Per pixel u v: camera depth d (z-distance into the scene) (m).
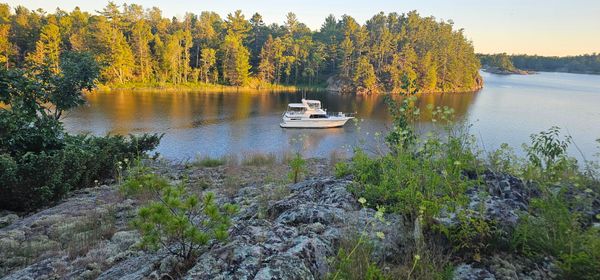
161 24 87.62
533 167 4.65
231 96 58.19
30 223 5.54
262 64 77.12
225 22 92.44
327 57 89.88
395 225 3.29
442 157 4.07
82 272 3.58
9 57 57.97
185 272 2.78
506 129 32.53
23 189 6.54
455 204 3.26
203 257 2.82
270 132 30.17
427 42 89.88
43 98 10.03
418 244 2.82
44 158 6.74
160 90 62.16
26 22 69.75
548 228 3.04
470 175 4.45
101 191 7.93
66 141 9.02
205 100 50.78
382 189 3.79
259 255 2.73
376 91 74.25
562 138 28.08
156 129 29.14
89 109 36.94
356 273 2.43
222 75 78.38
